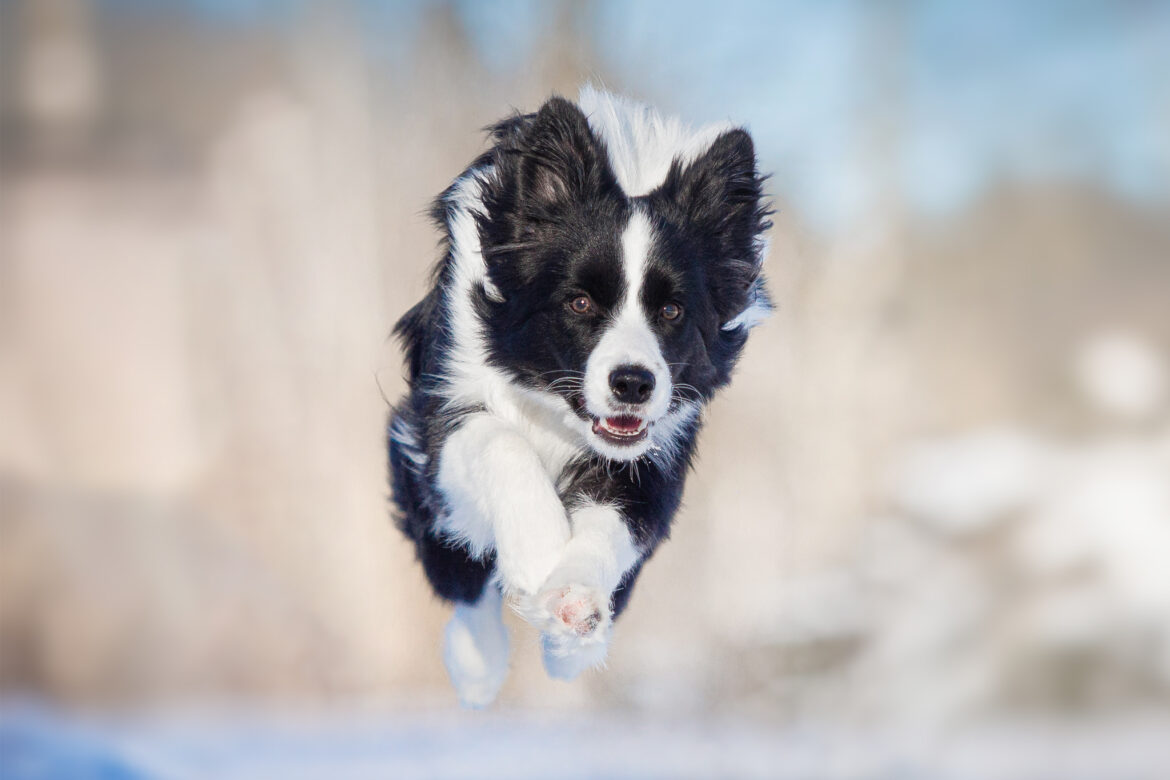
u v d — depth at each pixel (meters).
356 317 18.12
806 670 13.26
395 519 7.18
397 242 18.28
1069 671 13.59
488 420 6.02
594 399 5.61
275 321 18.73
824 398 18.81
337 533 14.92
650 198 6.10
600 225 5.90
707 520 15.04
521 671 9.80
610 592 5.47
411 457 6.73
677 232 6.02
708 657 12.80
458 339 6.26
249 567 14.59
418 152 18.33
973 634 14.01
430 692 11.57
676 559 14.27
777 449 16.97
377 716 9.95
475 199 6.26
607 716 10.25
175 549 15.03
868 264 22.36
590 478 6.11
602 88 6.72
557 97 5.96
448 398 6.27
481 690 7.24
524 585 5.39
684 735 10.04
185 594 14.12
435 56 18.28
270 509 15.77
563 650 5.25
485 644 7.12
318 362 17.75
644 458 6.16
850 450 17.64
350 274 18.47
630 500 6.08
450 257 6.40
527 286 6.01
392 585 13.55
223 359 18.48
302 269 19.16
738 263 6.34
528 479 5.56
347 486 15.72
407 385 7.12
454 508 6.12
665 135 6.42
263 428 16.95
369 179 19.00
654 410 5.59
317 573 14.37
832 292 20.92
